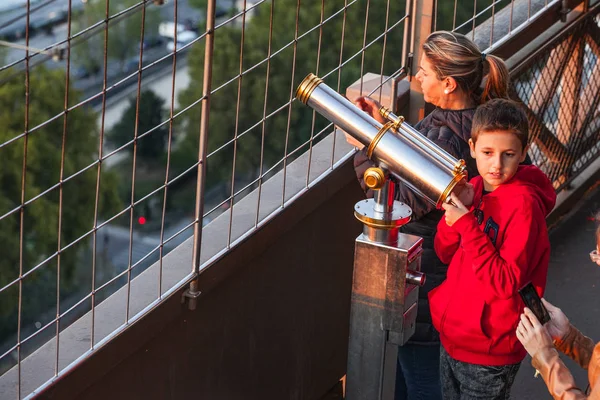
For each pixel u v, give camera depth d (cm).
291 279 363
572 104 511
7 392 259
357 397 262
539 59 469
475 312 281
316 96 247
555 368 247
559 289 454
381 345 253
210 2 273
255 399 363
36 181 3400
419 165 234
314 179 358
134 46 3334
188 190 4275
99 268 3653
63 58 229
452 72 315
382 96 380
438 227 293
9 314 3238
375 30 2788
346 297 404
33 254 3356
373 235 244
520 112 268
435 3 377
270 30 301
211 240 323
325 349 400
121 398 294
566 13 474
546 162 502
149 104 3909
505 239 267
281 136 3834
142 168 4169
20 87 3225
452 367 297
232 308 334
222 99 3803
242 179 4031
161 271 290
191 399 326
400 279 242
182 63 3784
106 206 3797
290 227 349
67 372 267
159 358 305
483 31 446
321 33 326
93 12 2778
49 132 3391
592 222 511
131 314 290
